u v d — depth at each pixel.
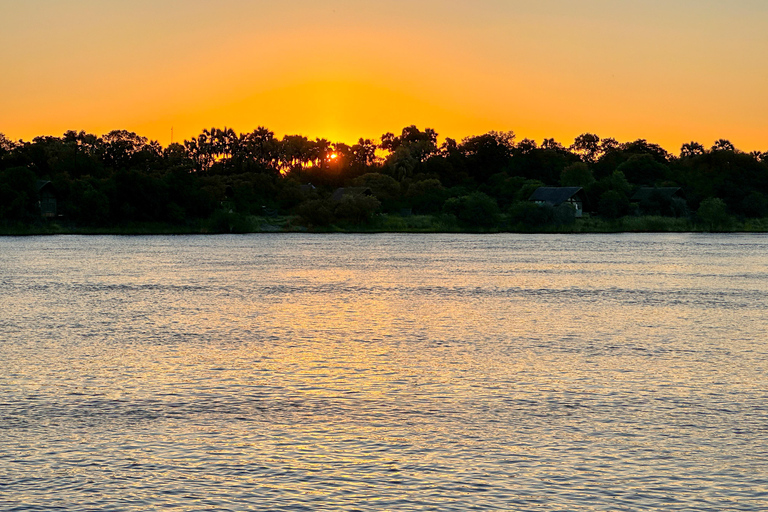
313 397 26.55
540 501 17.73
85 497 17.84
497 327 43.31
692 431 22.73
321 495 18.02
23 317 47.03
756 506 17.55
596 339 39.09
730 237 167.38
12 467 19.64
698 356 34.34
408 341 38.34
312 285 68.88
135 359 33.22
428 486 18.55
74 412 24.53
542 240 157.12
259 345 36.94
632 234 182.75
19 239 155.00
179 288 65.62
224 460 20.20
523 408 25.19
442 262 99.12
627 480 18.98
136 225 181.38
